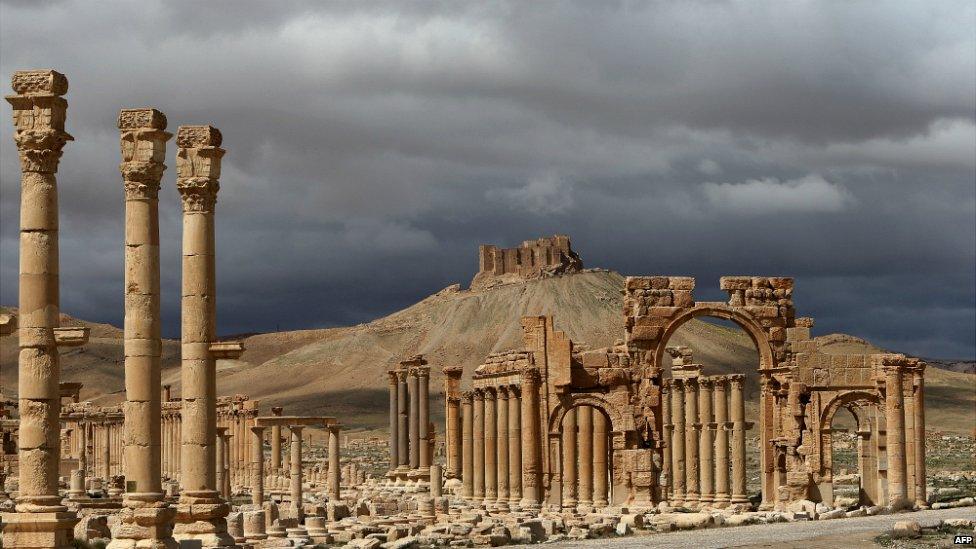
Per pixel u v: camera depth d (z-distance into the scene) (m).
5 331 40.94
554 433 89.62
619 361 90.25
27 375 41.25
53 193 41.50
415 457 116.31
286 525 70.88
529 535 66.19
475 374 100.44
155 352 46.75
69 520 41.34
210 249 51.09
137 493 46.28
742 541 59.91
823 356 90.00
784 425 88.88
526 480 88.88
